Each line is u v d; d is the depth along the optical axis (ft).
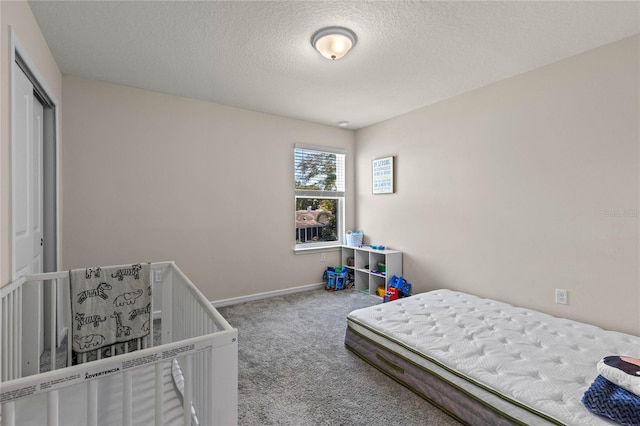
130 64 8.14
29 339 5.45
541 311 8.39
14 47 5.01
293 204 12.96
